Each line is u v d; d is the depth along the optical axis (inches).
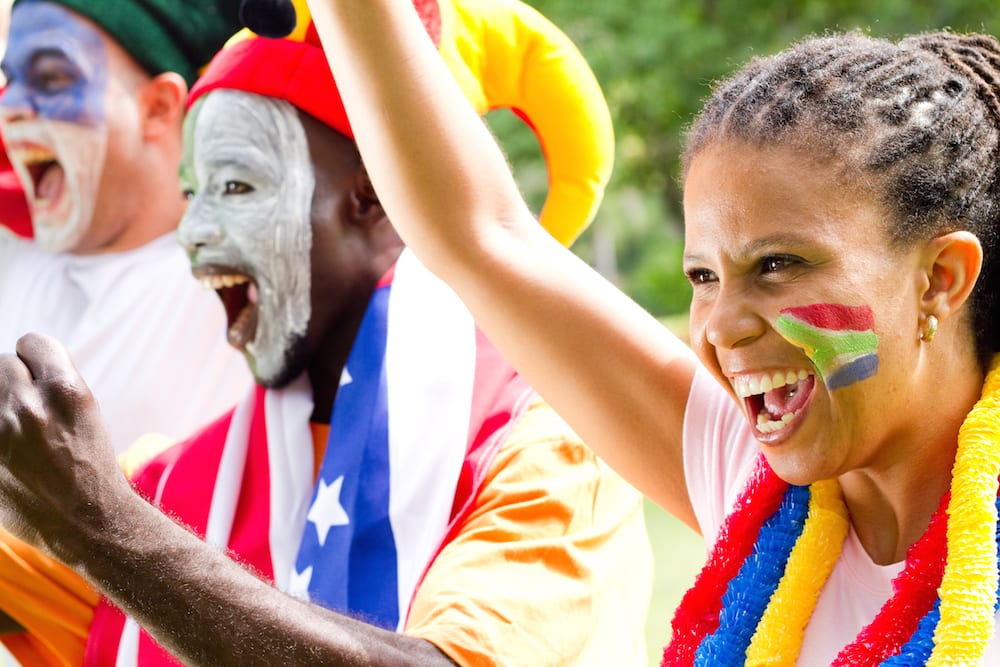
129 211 128.0
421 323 102.8
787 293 65.0
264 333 106.5
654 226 810.2
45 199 128.6
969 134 66.8
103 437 70.8
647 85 486.0
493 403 100.9
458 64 104.2
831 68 67.7
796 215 64.6
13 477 68.9
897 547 69.3
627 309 82.3
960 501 64.9
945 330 66.9
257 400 110.1
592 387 81.2
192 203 107.3
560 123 110.0
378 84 82.0
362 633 77.5
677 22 480.1
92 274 128.6
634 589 100.1
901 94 66.6
